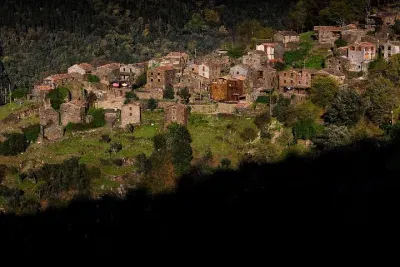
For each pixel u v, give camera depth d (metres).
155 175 153.75
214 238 131.25
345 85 168.00
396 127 148.25
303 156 149.25
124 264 131.00
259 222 131.62
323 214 126.38
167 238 135.25
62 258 135.62
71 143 173.50
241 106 171.62
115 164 160.00
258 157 152.50
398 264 106.19
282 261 118.62
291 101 169.12
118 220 144.88
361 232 116.62
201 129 168.12
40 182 160.25
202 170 152.62
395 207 120.25
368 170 136.62
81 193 153.25
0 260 136.50
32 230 145.25
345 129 148.75
